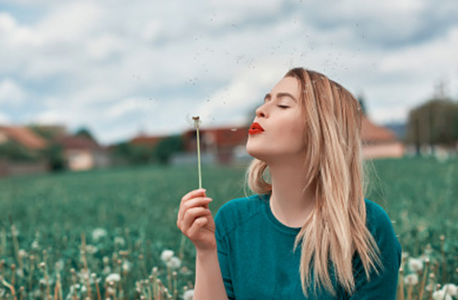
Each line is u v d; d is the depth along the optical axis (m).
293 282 1.60
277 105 1.58
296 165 1.60
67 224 5.24
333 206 1.54
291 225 1.67
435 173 12.08
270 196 1.79
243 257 1.69
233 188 10.16
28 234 4.11
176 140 72.69
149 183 18.17
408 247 3.30
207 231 1.58
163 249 3.23
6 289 2.47
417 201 6.19
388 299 1.61
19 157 59.69
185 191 11.57
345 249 1.53
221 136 60.81
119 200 10.35
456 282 2.71
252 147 1.58
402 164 19.67
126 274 2.77
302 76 1.59
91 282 2.59
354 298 1.60
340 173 1.55
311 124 1.54
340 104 1.60
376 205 1.70
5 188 20.55
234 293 1.74
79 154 82.38
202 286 1.62
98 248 3.28
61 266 2.79
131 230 3.83
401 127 65.12
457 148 58.91
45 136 88.50
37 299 2.45
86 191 15.35
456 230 3.61
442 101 58.94
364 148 1.83
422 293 2.30
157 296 2.33
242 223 1.74
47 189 18.08
